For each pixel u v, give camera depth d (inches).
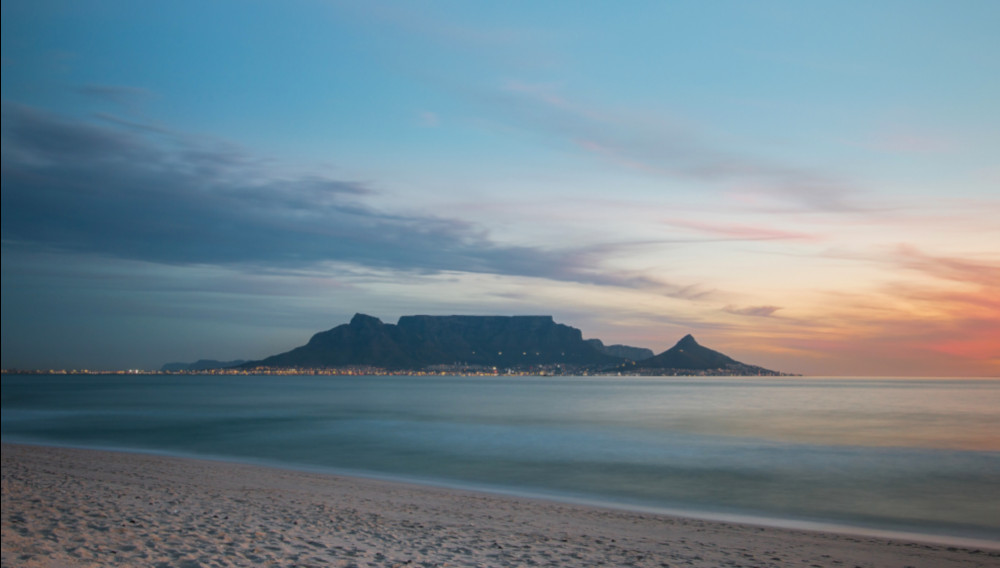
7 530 511.8
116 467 1091.9
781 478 1125.1
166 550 451.8
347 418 2736.2
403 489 936.9
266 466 1270.9
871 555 577.3
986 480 1099.3
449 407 3700.8
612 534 633.6
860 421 2578.7
